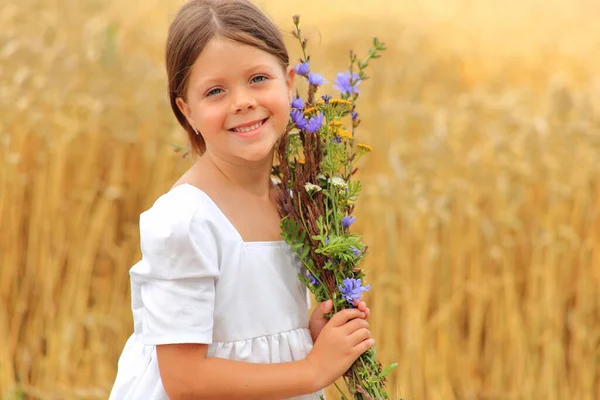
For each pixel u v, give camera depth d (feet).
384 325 12.57
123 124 15.76
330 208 6.13
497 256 13.48
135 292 5.86
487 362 13.30
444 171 15.17
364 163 15.70
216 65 5.51
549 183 14.48
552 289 13.05
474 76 25.31
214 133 5.61
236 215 5.77
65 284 13.16
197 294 5.39
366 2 37.91
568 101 16.44
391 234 13.12
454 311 13.44
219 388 5.41
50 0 22.58
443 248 13.75
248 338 5.68
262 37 5.65
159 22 26.09
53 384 11.89
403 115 17.69
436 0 39.63
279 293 5.84
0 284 13.08
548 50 28.76
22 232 14.03
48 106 15.10
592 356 12.58
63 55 16.72
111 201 14.20
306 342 6.00
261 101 5.60
